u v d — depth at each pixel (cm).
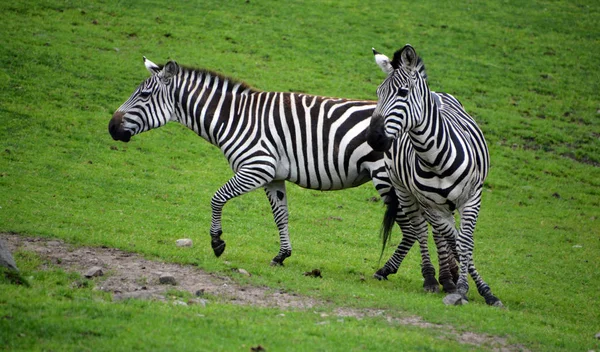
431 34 6494
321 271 2628
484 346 1814
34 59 4878
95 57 5094
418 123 2089
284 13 6544
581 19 7225
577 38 6788
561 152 4906
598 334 2062
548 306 2502
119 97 4634
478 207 2239
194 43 5647
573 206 4181
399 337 1766
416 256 3184
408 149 2250
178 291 2042
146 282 2119
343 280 2478
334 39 6119
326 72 5491
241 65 5344
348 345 1683
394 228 3638
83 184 3538
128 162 3969
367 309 2053
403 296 2227
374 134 2073
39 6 5831
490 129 5031
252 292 2125
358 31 6338
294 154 2508
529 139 5006
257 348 1598
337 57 5794
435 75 5744
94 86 4706
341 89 5200
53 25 5522
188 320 1758
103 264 2277
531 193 4294
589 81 5997
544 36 6769
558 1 7669
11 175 3469
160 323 1717
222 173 4094
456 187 2158
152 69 2594
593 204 4244
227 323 1759
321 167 2497
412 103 2070
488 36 6631
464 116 2472
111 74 4884
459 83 5653
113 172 3778
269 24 6256
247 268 2386
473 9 7238
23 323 1630
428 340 1773
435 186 2170
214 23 6103
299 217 3612
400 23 6644
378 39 6219
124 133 2555
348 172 2497
